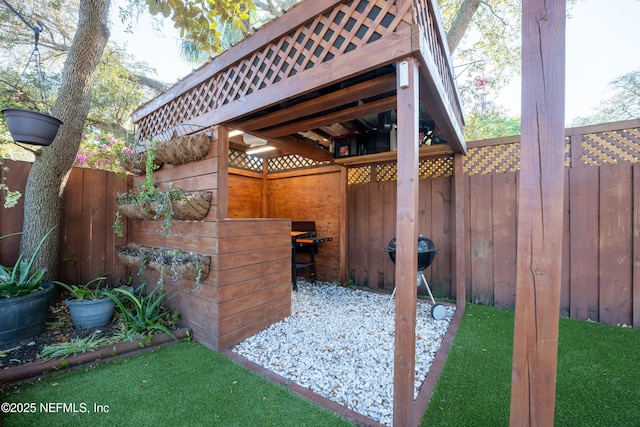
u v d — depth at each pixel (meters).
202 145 2.66
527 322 1.12
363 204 4.81
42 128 2.28
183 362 2.29
